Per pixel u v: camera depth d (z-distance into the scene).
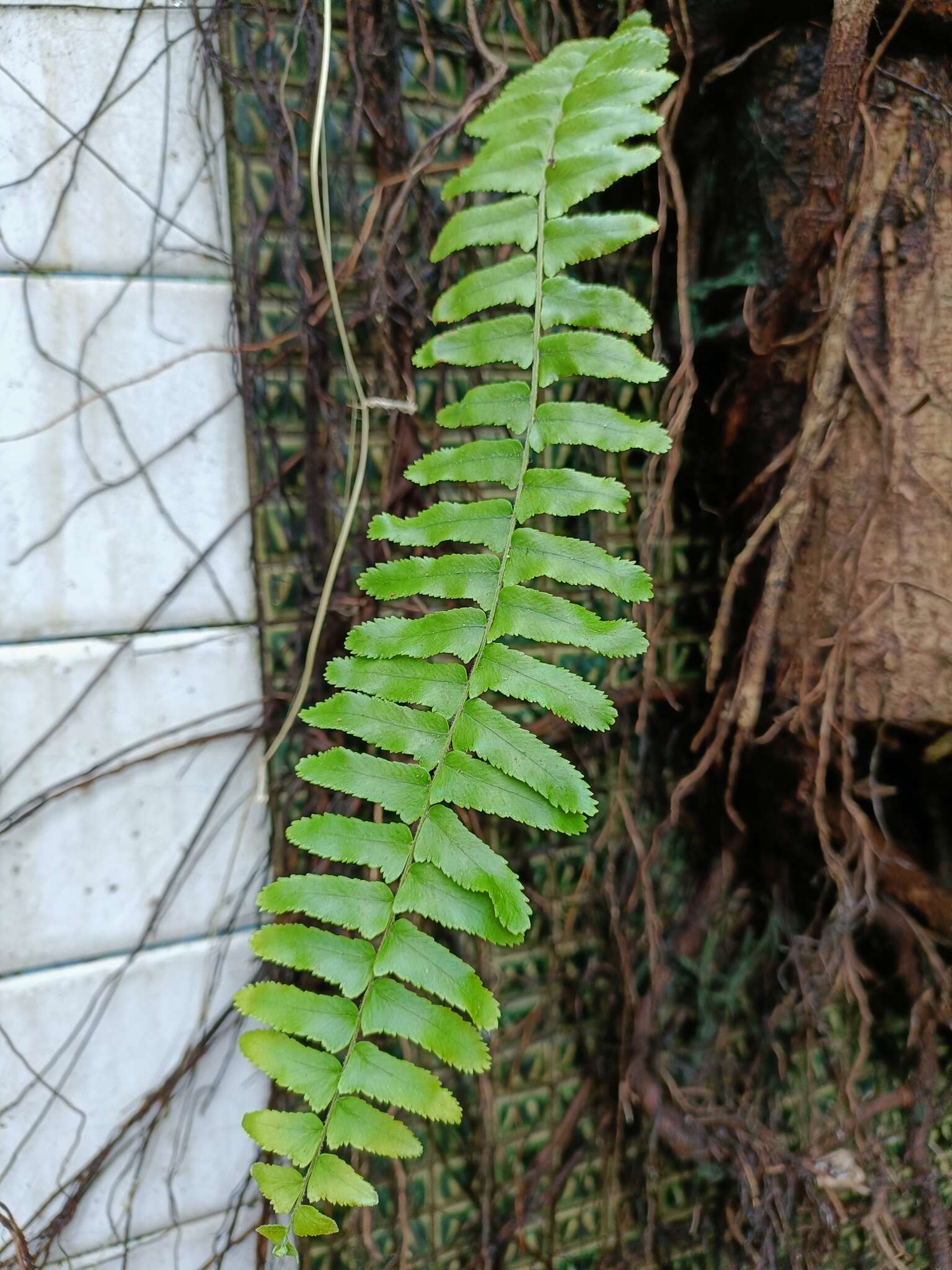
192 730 0.31
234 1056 0.32
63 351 0.29
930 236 0.28
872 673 0.29
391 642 0.24
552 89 0.25
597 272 0.33
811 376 0.30
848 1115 0.34
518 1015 0.35
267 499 0.31
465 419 0.25
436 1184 0.34
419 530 0.25
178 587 0.31
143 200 0.29
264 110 0.30
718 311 0.33
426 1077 0.22
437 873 0.23
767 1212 0.35
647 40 0.24
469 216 0.25
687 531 0.35
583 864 0.36
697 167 0.33
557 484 0.25
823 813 0.32
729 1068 0.37
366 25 0.30
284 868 0.32
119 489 0.30
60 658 0.30
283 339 0.30
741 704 0.32
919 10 0.28
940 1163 0.38
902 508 0.28
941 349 0.28
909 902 0.33
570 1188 0.37
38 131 0.28
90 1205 0.31
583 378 0.33
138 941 0.31
